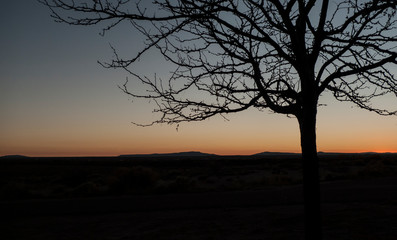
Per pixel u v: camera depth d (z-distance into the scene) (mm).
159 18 3791
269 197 15820
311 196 4039
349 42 4121
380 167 31469
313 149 4082
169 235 8758
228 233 8719
